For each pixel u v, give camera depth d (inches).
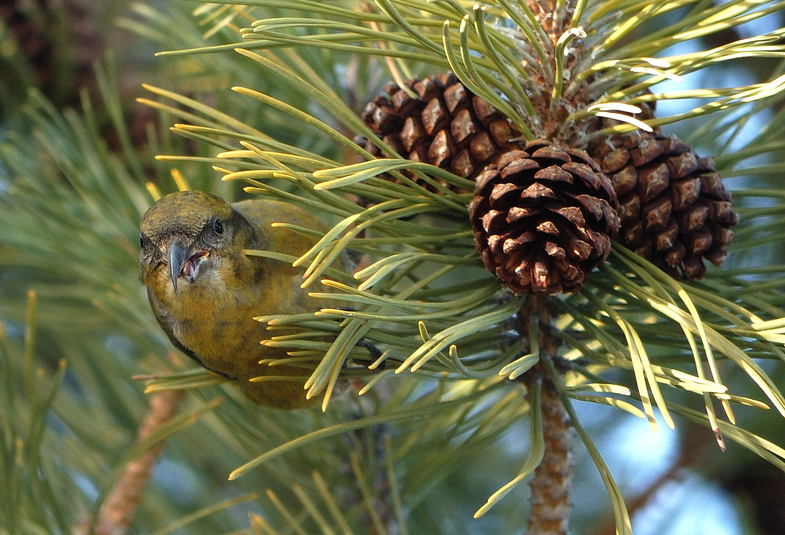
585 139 96.1
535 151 95.7
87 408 102.0
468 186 96.1
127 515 100.1
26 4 102.9
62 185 101.0
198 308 98.0
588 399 95.2
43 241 100.4
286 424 99.8
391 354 96.3
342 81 100.7
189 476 102.7
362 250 96.6
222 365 98.3
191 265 98.0
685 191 95.9
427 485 99.3
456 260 96.0
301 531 97.8
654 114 96.8
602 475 95.3
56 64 103.1
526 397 96.9
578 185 95.5
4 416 98.3
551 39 96.4
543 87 96.3
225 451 102.0
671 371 94.9
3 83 103.1
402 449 99.2
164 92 96.3
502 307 95.8
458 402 96.5
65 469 100.3
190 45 100.3
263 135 96.5
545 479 96.7
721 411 102.7
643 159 96.0
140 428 101.4
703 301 95.6
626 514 94.9
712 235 96.1
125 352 104.3
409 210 95.9
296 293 98.2
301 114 95.3
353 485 99.5
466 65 95.2
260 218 98.8
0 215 100.3
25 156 101.3
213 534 101.7
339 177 95.8
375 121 96.6
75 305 103.7
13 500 98.0
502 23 97.5
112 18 103.9
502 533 102.3
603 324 97.0
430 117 96.3
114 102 100.1
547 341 96.6
